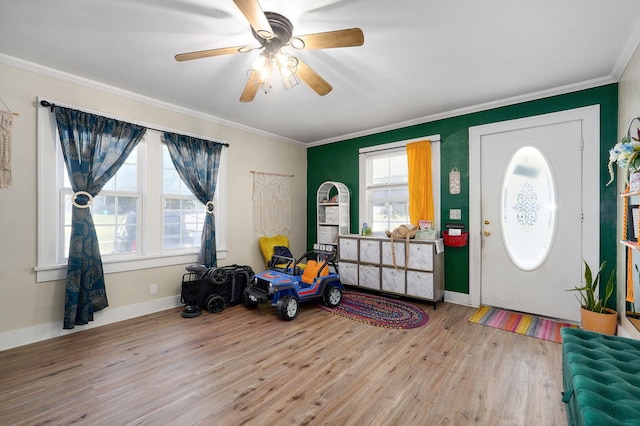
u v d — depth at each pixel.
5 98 2.49
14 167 2.53
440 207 3.89
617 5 1.83
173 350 2.47
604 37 2.17
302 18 1.97
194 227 3.84
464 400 1.84
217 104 3.53
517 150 3.35
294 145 5.23
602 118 2.87
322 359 2.34
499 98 3.35
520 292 3.34
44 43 2.28
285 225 5.02
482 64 2.58
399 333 2.84
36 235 2.64
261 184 4.62
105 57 2.49
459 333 2.83
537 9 1.87
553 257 3.14
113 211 3.14
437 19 1.98
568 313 3.06
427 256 3.56
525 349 2.50
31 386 1.96
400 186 4.34
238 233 4.27
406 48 2.33
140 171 3.33
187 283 3.43
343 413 1.72
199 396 1.87
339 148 4.98
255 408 1.75
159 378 2.06
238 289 3.70
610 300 2.81
